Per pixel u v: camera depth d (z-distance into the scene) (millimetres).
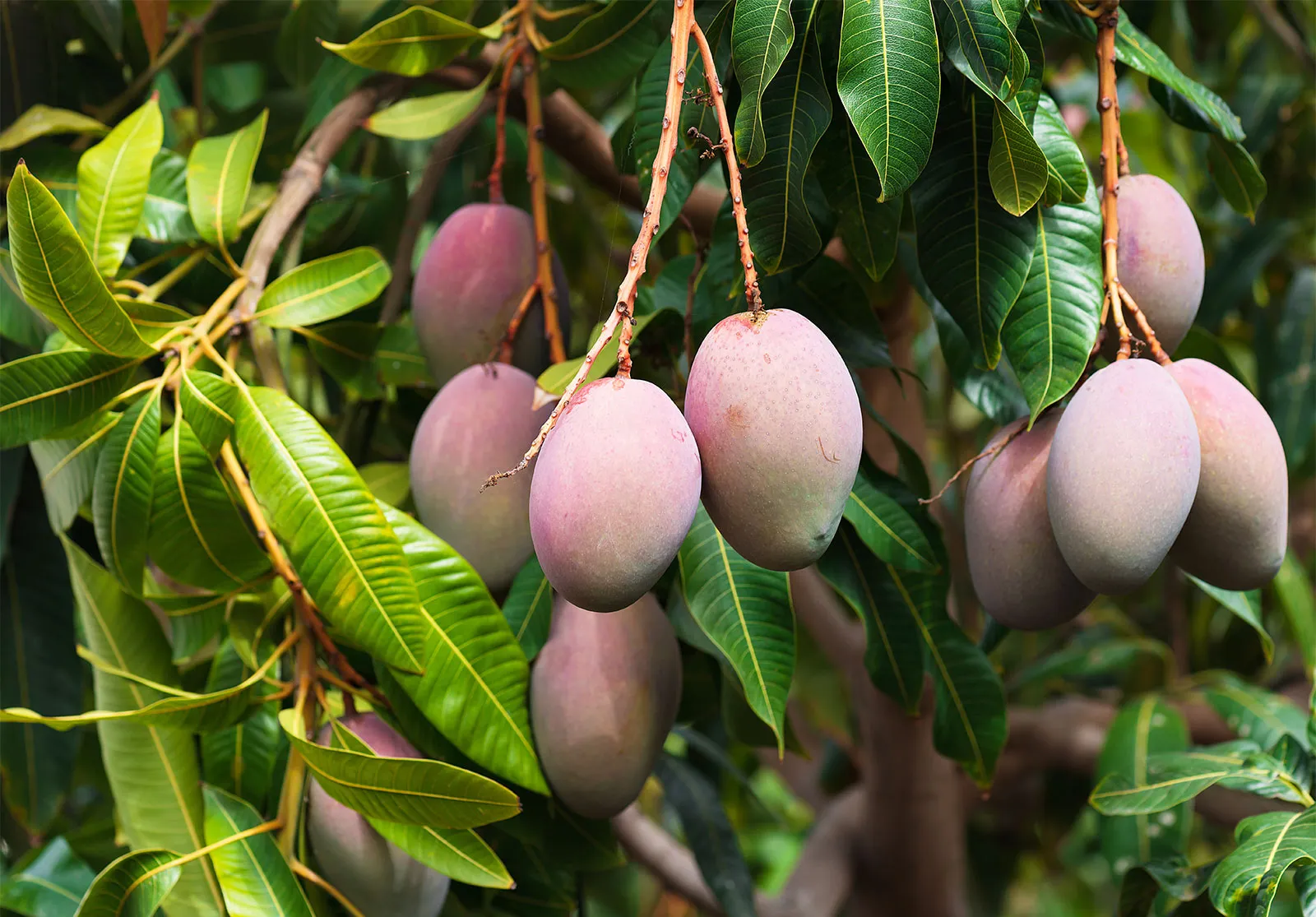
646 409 1273
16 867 1661
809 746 3104
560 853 1567
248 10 2025
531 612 1489
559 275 1620
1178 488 1321
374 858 1449
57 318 1406
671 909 3498
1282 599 1982
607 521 1261
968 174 1396
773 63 1321
